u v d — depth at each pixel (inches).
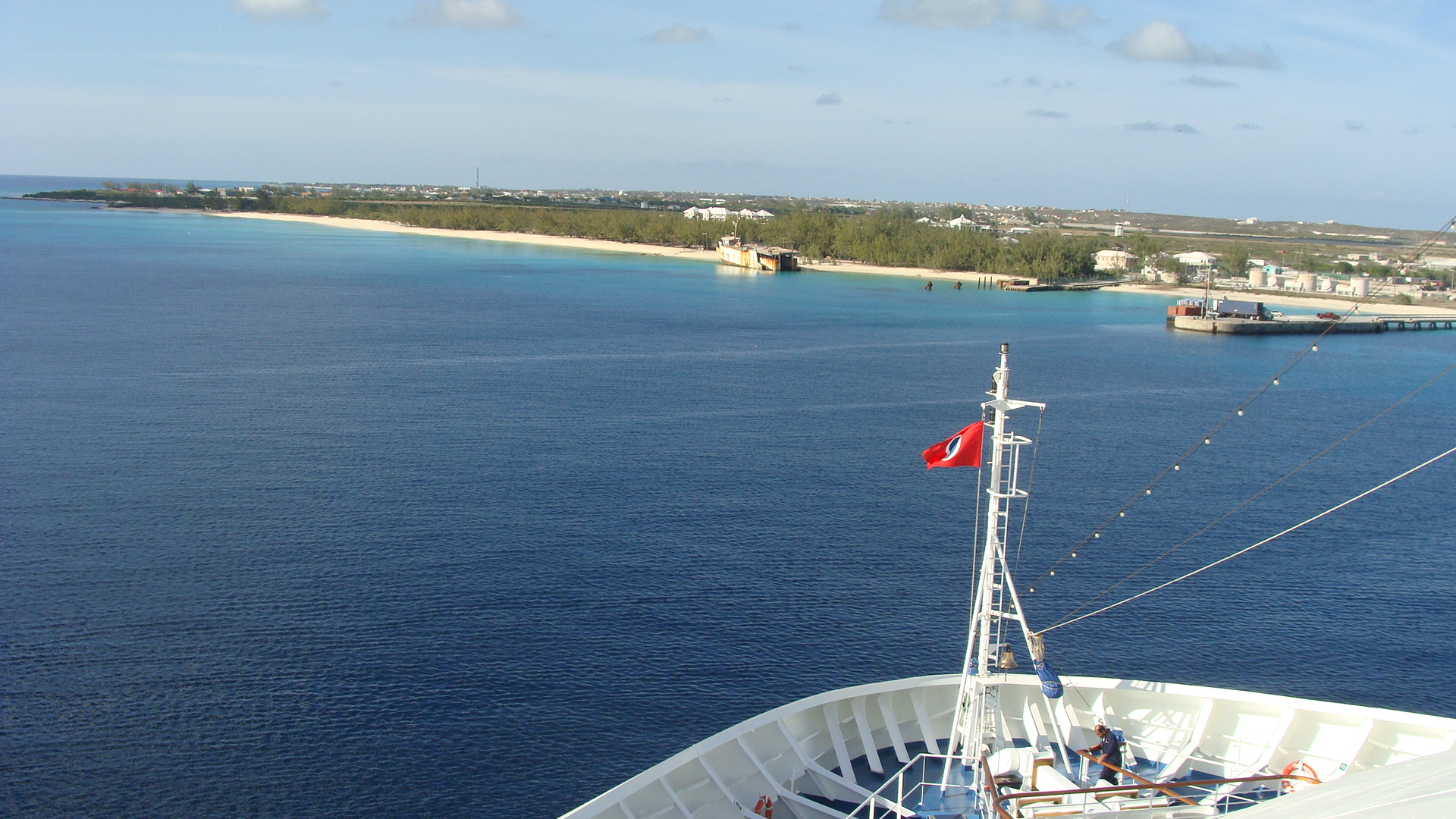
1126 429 4288.9
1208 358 6560.0
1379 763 1099.9
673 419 4197.8
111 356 5226.4
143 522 2706.7
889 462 3597.4
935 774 1155.3
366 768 1674.5
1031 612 2377.0
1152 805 987.3
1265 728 1150.3
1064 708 1198.3
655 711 1859.0
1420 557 2765.7
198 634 2080.5
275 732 1758.1
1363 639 2252.7
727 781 1075.9
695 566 2524.6
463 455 3489.2
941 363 6008.9
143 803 1573.6
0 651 1984.5
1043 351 6678.2
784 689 1947.6
